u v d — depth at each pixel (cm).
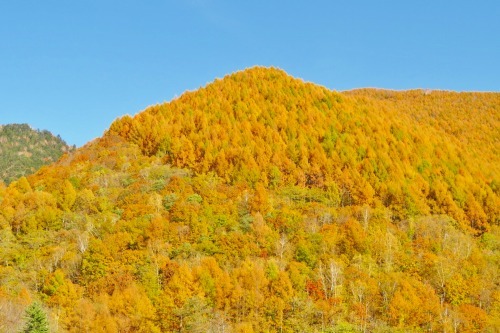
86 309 5953
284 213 8262
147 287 6425
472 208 9369
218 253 7362
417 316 6184
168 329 5981
